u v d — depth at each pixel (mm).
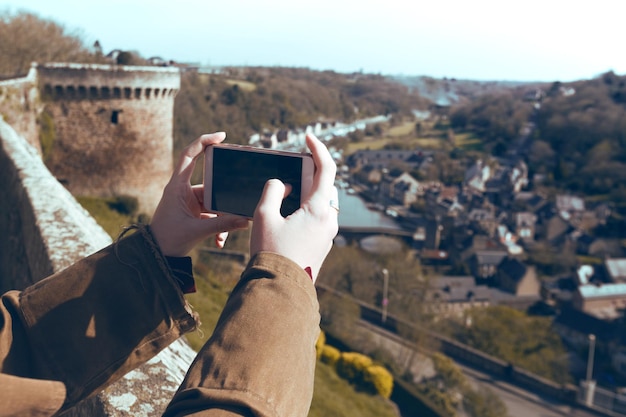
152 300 1314
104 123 23000
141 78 23266
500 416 31922
